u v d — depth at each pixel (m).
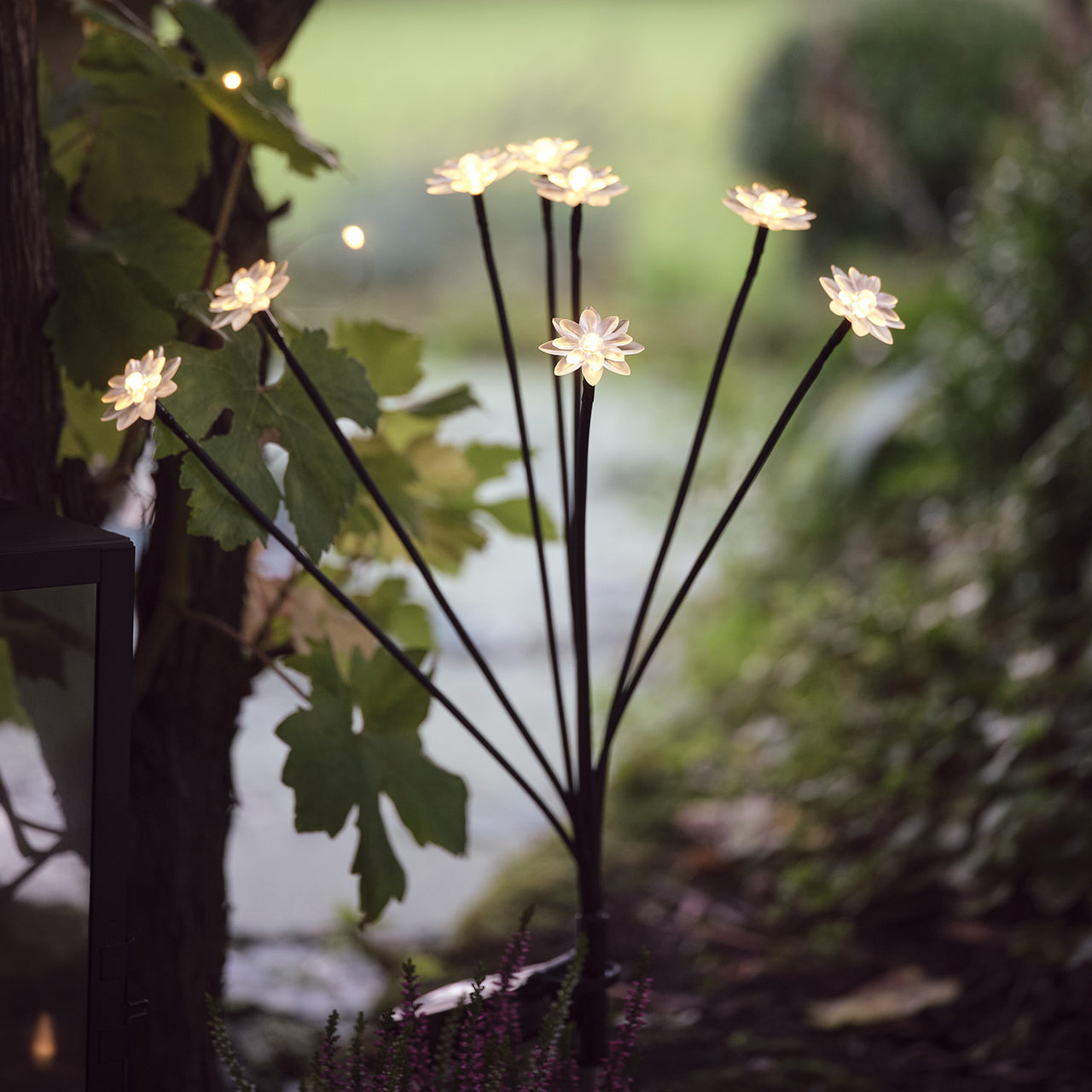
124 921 1.43
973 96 7.16
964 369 3.37
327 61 12.98
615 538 5.05
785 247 8.53
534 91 11.69
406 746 1.60
